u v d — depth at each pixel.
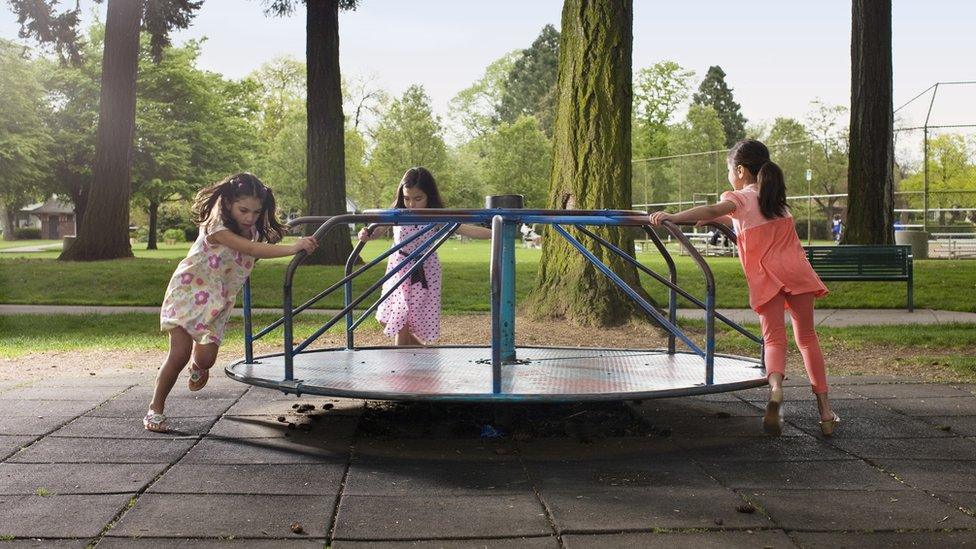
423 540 2.96
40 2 21.09
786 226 4.60
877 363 7.54
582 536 2.99
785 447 4.40
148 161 44.88
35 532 3.02
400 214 4.56
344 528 3.08
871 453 4.27
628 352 6.20
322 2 19.64
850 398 5.78
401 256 6.48
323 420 5.02
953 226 33.06
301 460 4.08
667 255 6.04
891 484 3.70
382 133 59.69
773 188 4.57
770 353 4.47
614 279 4.96
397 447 4.37
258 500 3.43
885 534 3.02
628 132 9.74
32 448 4.27
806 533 3.03
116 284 16.30
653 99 71.94
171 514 3.24
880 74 19.75
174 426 4.80
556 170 9.99
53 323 11.05
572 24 9.83
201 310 4.58
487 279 16.84
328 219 4.68
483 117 88.00
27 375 6.70
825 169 39.53
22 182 43.56
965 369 6.96
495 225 4.29
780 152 38.31
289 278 4.60
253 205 4.62
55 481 3.68
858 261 12.78
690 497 3.47
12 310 13.19
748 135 83.19
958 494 3.54
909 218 34.09
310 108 19.81
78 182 46.72
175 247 48.16
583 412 5.30
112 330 10.43
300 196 63.31
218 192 4.61
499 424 4.70
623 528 3.07
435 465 4.00
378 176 71.12
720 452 4.29
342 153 19.95
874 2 19.61
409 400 4.18
